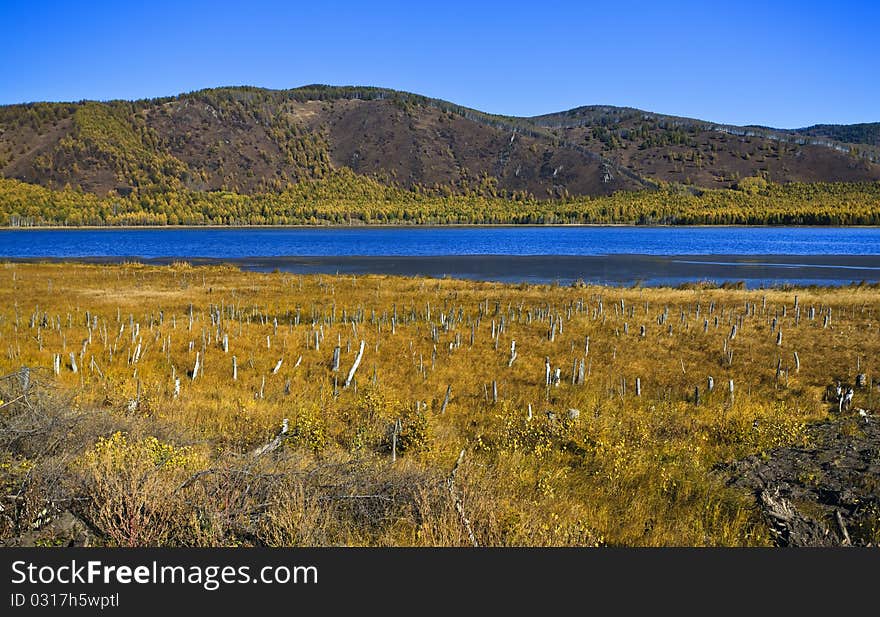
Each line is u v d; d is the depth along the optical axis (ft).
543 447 42.83
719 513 33.17
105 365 69.36
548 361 70.49
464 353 80.74
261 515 25.91
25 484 25.12
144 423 40.24
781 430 47.98
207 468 29.01
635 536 28.96
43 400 36.22
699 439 47.21
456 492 29.01
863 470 39.65
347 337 89.97
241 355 77.20
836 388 63.31
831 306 124.57
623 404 58.90
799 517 32.71
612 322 104.99
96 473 25.72
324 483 28.53
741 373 71.46
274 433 43.96
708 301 133.08
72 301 122.93
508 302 131.75
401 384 65.41
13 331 88.48
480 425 51.13
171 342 83.15
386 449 42.88
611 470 38.29
